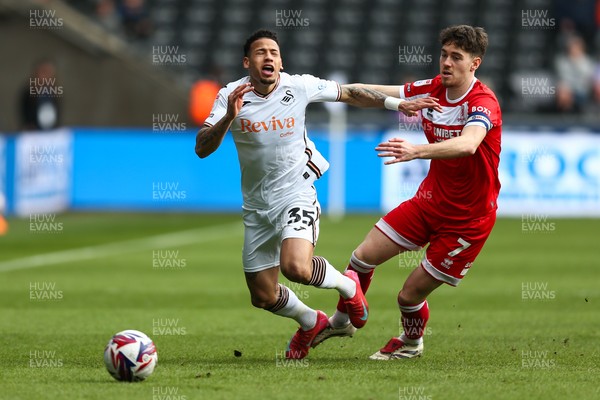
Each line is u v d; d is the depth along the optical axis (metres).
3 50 91.00
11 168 72.31
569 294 41.44
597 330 32.50
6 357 27.19
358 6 101.94
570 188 75.56
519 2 101.12
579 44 91.00
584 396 21.69
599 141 75.56
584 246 59.50
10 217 72.56
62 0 98.44
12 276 46.53
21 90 91.00
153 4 102.38
